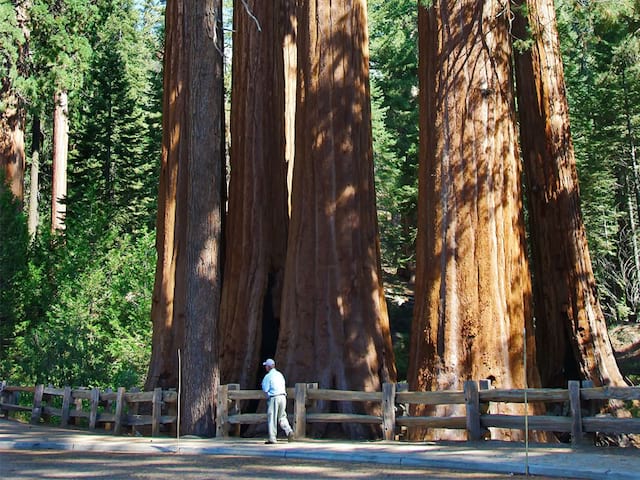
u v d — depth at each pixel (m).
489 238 15.34
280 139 21.02
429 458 11.44
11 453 13.88
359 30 18.48
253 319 19.67
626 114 35.47
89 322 27.83
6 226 30.23
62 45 32.72
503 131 15.85
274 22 21.41
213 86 17.69
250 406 18.95
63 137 39.59
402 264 43.44
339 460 12.35
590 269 21.94
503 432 14.42
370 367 17.14
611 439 18.12
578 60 29.17
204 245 17.25
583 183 35.12
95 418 18.83
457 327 15.17
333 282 17.53
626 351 35.19
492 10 16.02
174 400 17.30
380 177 40.38
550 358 21.98
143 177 44.31
